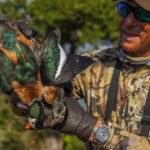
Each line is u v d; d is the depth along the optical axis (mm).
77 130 2379
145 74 2582
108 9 8758
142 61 2586
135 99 2559
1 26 2236
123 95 2582
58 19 8688
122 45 2578
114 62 2652
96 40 8797
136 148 2396
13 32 2242
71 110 2377
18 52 2229
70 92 2627
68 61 2523
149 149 2408
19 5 8711
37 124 2266
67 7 8711
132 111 2553
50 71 2268
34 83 2242
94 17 8797
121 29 2588
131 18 2527
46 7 8672
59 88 2297
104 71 2641
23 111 2252
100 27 8812
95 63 2666
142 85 2568
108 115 2590
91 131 2393
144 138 2424
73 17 8750
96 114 2617
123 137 2404
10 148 7465
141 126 2527
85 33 8828
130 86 2578
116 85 2604
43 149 7715
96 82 2633
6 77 2223
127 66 2613
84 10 8758
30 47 2252
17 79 2227
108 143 2395
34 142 7633
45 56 2268
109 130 2408
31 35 2258
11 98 2256
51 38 2289
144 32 2537
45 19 8625
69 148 8312
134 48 2559
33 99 2240
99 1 8781
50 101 2268
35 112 2242
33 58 2244
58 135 8070
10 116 7539
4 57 2221
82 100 2699
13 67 2223
